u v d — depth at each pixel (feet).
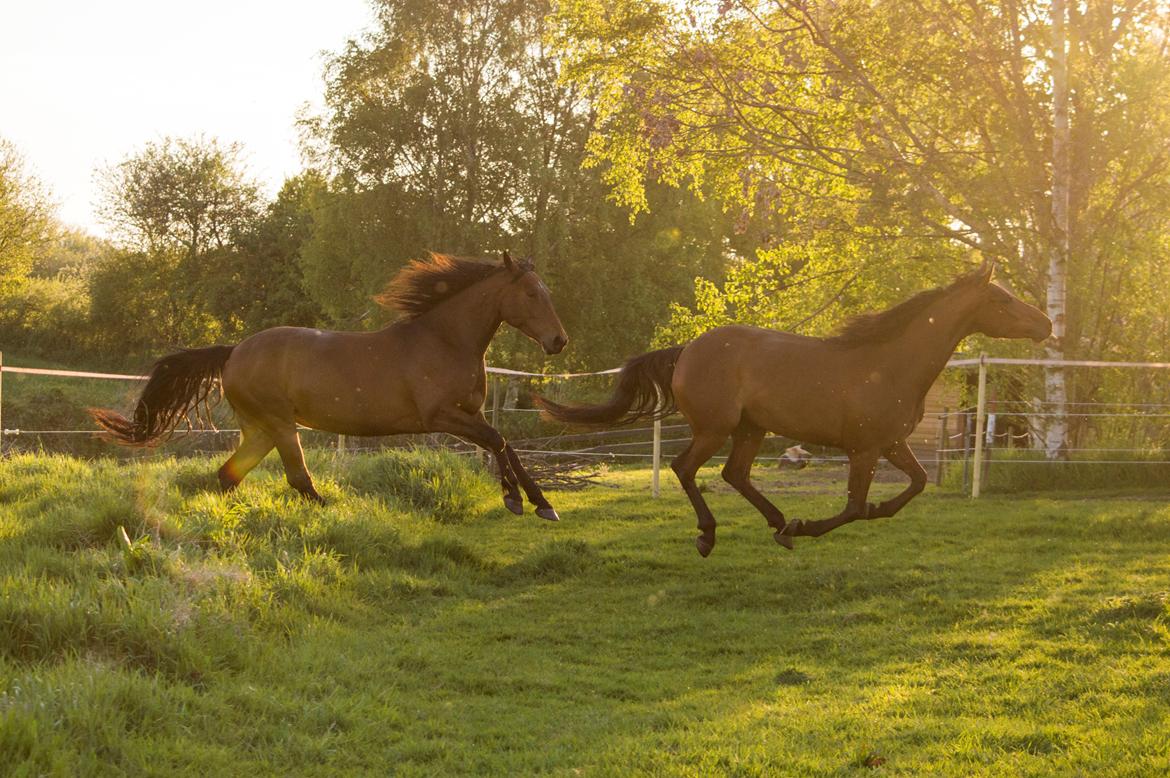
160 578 20.16
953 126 59.11
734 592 26.32
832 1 59.88
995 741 14.62
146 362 178.70
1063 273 52.65
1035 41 56.18
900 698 17.12
